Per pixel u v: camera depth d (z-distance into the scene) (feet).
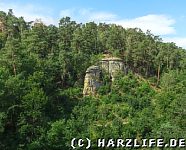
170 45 562.25
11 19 517.14
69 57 428.15
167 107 366.43
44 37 464.65
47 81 359.05
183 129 305.73
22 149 258.37
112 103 391.65
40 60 393.91
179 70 517.96
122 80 432.66
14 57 347.77
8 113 271.49
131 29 567.18
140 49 489.26
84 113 356.38
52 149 274.98
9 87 281.13
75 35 495.00
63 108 352.49
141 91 422.00
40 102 291.79
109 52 506.89
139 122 331.36
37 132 273.33
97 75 422.82
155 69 506.48
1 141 255.70
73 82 421.18
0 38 442.91
